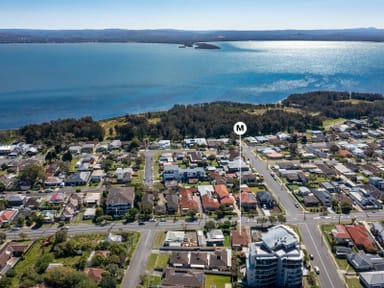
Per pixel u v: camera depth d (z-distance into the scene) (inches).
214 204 6889.8
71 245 5428.2
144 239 5866.1
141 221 6466.5
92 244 5585.6
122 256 5182.1
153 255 5413.4
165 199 7308.1
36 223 6422.2
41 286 4478.3
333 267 5103.3
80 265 5002.5
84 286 4323.3
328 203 6958.7
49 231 6176.2
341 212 6697.8
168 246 5634.8
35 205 7042.3
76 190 7770.7
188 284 4650.6
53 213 6727.4
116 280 4726.9
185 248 5575.8
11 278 4869.6
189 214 6609.3
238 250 5531.5
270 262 4598.9
